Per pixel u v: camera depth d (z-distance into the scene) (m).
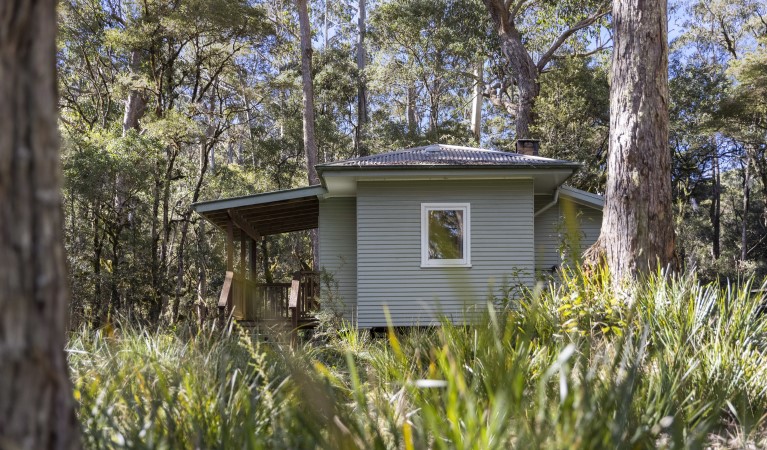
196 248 22.50
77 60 29.14
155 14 22.83
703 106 33.00
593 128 29.95
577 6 30.67
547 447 2.17
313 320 14.04
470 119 41.50
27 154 1.55
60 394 1.62
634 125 9.77
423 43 33.41
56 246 1.62
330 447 2.27
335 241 15.19
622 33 10.11
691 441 2.59
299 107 33.56
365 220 13.57
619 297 6.55
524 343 2.91
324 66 37.38
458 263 13.47
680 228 31.72
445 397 2.84
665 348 4.86
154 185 21.78
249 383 4.17
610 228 9.77
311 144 24.81
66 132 24.14
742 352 5.07
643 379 3.81
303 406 3.15
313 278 15.15
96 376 3.75
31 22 1.59
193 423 2.81
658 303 5.85
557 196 14.59
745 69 32.53
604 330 5.75
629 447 2.44
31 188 1.56
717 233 38.75
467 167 12.83
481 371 3.00
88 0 26.52
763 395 4.58
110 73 27.86
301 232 29.44
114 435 2.89
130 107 25.61
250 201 13.57
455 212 13.65
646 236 9.48
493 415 2.35
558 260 14.95
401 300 13.43
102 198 19.44
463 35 32.84
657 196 9.62
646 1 9.97
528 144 16.69
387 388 3.92
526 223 13.59
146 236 21.59
